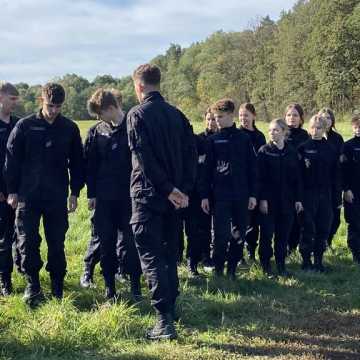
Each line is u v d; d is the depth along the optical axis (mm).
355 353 4277
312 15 63531
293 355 4207
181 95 88875
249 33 72688
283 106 64562
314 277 6535
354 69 57000
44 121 5281
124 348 4316
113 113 5352
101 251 5480
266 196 6656
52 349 4223
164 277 4469
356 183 7277
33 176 5246
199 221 6617
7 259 5738
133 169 4555
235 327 4844
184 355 4137
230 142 6316
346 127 30641
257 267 6820
